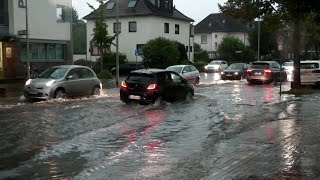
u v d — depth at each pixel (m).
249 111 16.09
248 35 76.94
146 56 47.53
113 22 56.19
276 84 31.97
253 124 12.91
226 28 83.62
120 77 40.59
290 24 25.70
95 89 21.03
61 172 7.68
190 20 60.44
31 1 33.62
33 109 16.11
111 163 8.32
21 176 7.43
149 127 12.55
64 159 8.67
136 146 9.93
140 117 14.54
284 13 20.88
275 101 19.31
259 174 7.31
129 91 17.80
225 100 20.17
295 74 23.94
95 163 8.34
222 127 12.48
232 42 68.44
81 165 8.18
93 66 46.47
